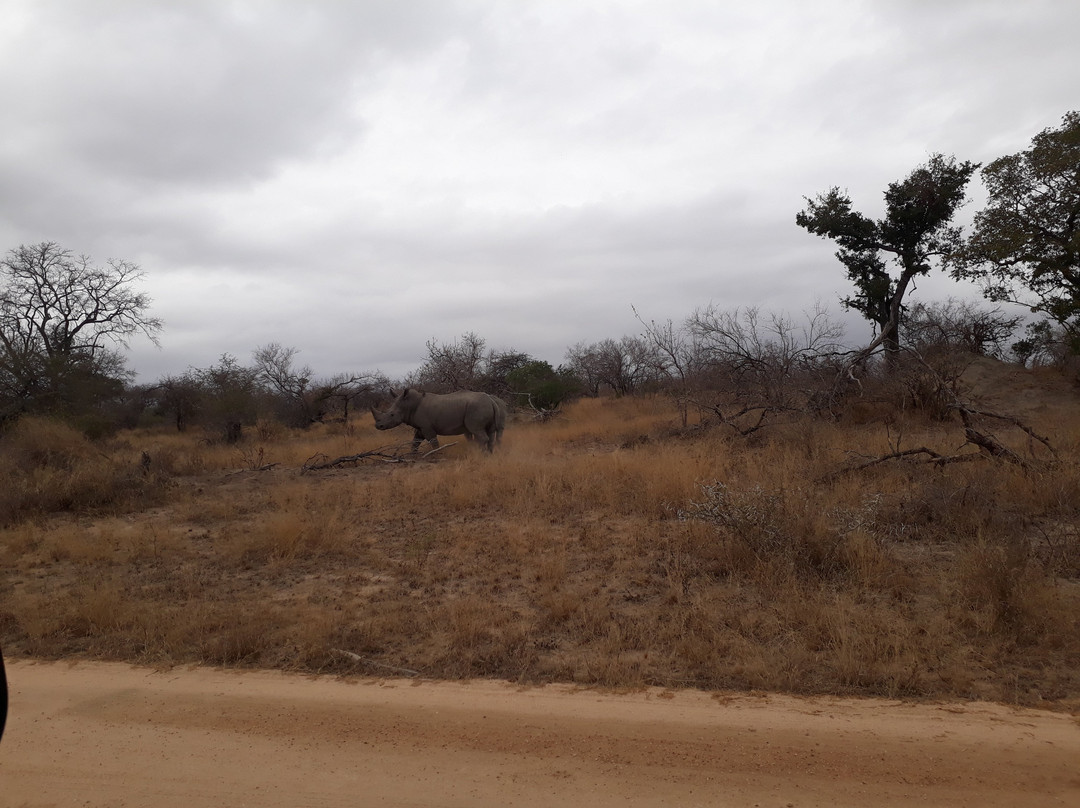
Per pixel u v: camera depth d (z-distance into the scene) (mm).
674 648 5297
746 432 14656
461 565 7711
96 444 21172
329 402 34219
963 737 3979
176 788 3764
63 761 4078
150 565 8281
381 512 10484
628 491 10484
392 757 4004
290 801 3609
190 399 32750
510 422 24781
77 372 24328
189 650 5684
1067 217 17875
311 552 8445
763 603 6090
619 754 3945
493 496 11047
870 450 12367
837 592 6242
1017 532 6629
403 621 6102
